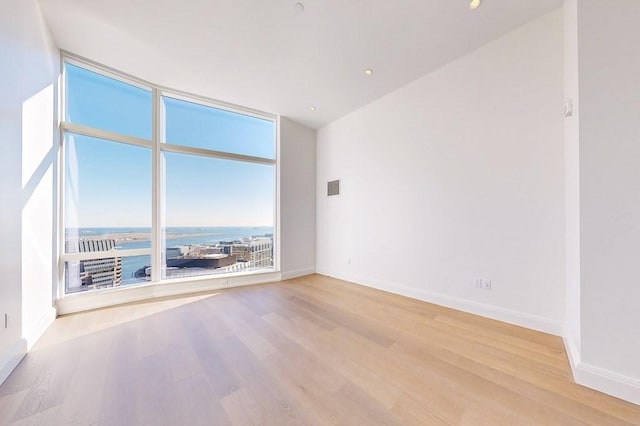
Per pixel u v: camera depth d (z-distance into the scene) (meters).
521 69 2.56
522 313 2.57
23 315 2.11
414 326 2.62
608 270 1.59
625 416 1.40
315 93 3.90
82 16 2.45
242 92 3.87
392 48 2.88
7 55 1.92
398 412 1.44
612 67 1.57
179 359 2.00
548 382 1.71
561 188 2.34
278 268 4.74
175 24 2.53
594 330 1.63
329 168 5.05
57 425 1.35
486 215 2.83
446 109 3.18
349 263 4.61
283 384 1.70
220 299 3.54
